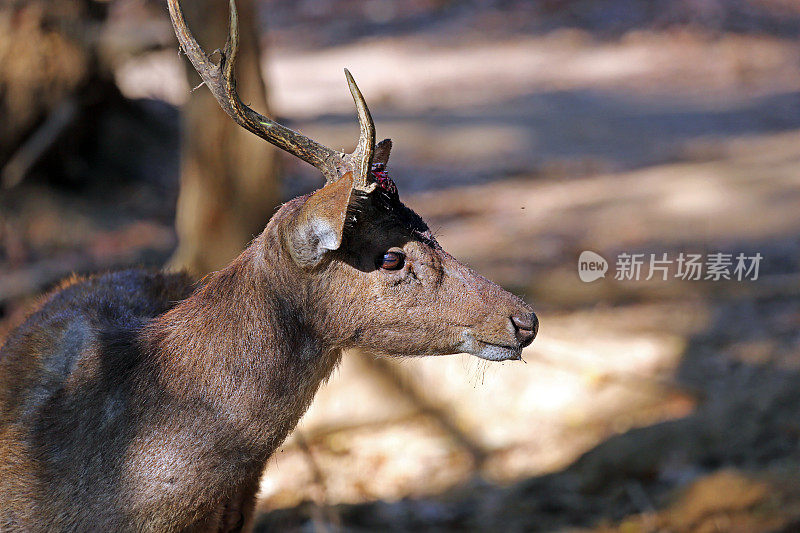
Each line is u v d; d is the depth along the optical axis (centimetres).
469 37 3297
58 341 598
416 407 1162
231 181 1115
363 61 3155
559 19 3319
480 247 1581
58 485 554
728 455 984
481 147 2239
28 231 1658
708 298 1320
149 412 547
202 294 571
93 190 1834
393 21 3569
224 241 1130
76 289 668
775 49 2886
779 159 1853
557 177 1991
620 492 966
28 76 1658
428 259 545
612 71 2820
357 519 998
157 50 1719
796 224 1497
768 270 1373
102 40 1695
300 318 547
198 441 543
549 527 934
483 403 1158
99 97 1788
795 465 923
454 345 552
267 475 1086
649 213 1630
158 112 2158
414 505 1016
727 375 1134
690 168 1875
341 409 1155
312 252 519
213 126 1094
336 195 498
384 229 539
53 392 576
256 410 545
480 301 546
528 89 2717
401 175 2094
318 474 1016
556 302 1359
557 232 1602
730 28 3077
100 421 555
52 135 1688
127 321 615
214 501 555
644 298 1341
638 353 1200
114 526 545
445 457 1112
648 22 3173
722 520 876
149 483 542
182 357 553
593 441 1077
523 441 1106
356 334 550
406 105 2634
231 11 515
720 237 1491
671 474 977
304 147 532
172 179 1948
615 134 2256
